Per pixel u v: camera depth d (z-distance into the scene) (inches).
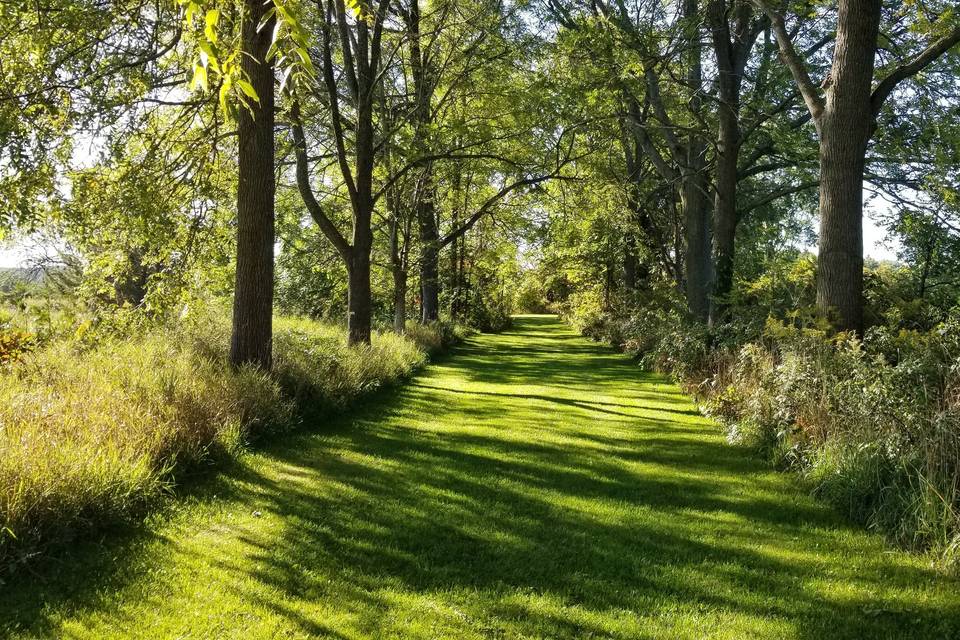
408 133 582.9
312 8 498.3
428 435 346.0
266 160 350.0
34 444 186.7
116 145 338.6
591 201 693.3
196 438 249.8
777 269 604.1
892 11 534.0
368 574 171.2
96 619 138.9
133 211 339.3
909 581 175.6
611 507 236.8
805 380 288.8
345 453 295.0
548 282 1727.4
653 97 700.0
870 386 239.0
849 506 230.2
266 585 160.2
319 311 956.6
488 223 953.5
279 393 333.1
